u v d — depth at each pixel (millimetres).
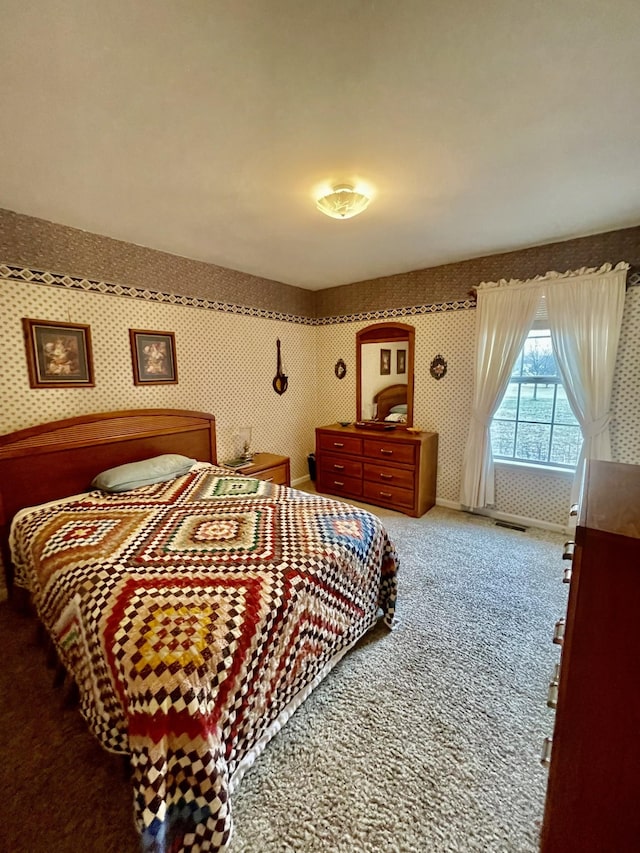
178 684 993
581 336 2723
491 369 3158
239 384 3637
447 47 1068
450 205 2148
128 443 2668
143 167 1703
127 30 999
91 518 1893
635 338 2602
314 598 1455
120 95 1241
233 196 1995
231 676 1115
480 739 1370
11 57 1068
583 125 1432
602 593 685
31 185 1856
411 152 1608
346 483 3918
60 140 1490
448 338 3492
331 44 1056
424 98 1275
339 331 4285
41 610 1600
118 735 1154
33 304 2285
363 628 1799
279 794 1191
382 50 1076
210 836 970
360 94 1254
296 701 1429
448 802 1167
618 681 659
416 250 2980
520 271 2996
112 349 2674
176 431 2979
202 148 1561
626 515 794
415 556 2717
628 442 2703
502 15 974
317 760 1296
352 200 1915
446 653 1792
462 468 3529
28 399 2301
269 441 4027
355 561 1686
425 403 3717
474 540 2969
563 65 1131
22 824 1101
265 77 1172
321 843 1064
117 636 1106
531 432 3223
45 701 1522
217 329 3385
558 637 1079
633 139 1524
